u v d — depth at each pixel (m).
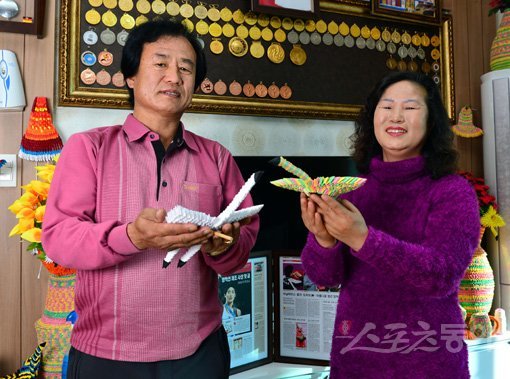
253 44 2.06
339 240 1.05
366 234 0.95
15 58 1.72
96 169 1.03
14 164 1.74
